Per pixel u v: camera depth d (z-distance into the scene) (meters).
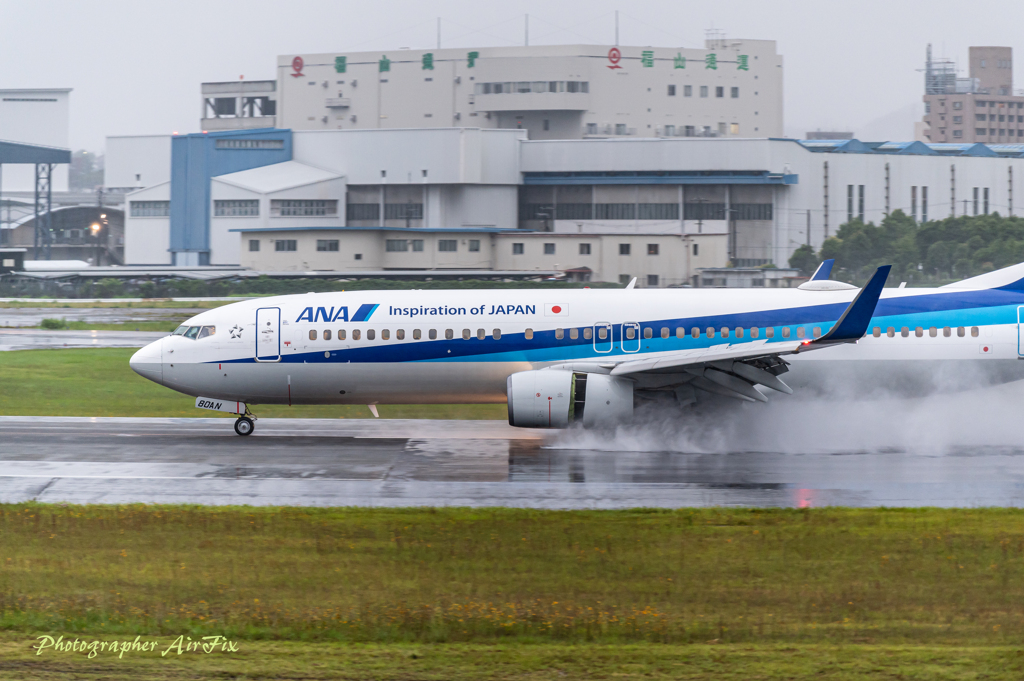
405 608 58.38
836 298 121.69
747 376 113.50
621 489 92.38
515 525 78.12
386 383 121.44
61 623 55.75
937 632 54.72
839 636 54.00
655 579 64.38
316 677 47.59
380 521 79.19
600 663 49.47
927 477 97.75
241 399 123.38
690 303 121.00
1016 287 122.38
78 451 111.44
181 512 82.00
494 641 53.47
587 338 119.75
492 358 120.00
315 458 108.00
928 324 119.62
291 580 64.06
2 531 75.62
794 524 78.69
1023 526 77.81
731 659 50.09
